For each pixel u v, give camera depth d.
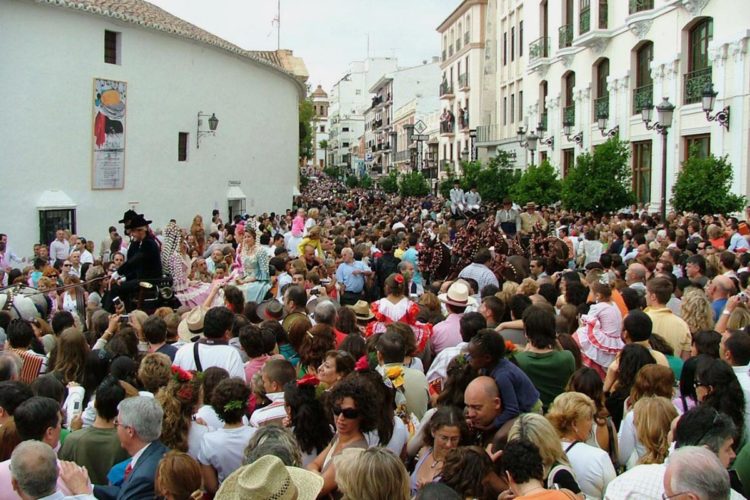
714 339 6.45
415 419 6.11
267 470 3.99
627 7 28.03
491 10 52.09
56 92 22.58
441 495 3.74
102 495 4.90
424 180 54.25
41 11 22.00
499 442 5.04
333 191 77.62
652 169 26.59
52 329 9.30
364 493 3.94
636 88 27.98
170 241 11.65
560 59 34.34
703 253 12.36
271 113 36.00
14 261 18.30
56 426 5.10
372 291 13.27
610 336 7.68
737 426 5.12
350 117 140.75
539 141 37.56
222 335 7.16
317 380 5.47
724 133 21.88
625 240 15.93
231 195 31.95
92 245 19.03
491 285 9.89
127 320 9.40
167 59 27.11
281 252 14.05
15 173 21.55
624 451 5.57
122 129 25.02
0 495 4.46
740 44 20.92
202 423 5.83
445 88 60.91
